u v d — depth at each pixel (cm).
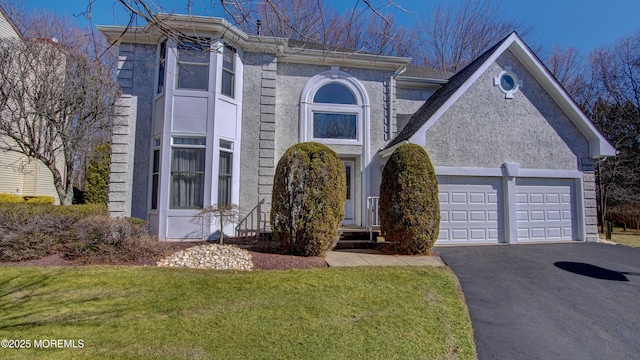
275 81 1110
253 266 692
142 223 866
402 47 1567
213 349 374
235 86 1049
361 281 604
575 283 645
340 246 901
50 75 1016
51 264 681
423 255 824
